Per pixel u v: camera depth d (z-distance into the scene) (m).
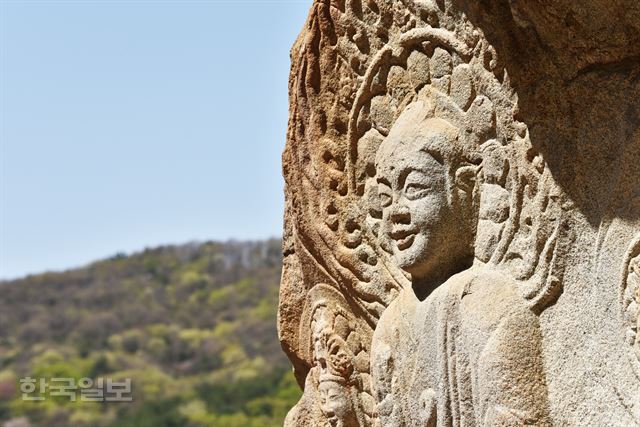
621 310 3.12
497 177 3.43
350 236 3.97
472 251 3.53
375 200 3.89
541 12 3.22
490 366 3.28
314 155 4.03
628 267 3.11
